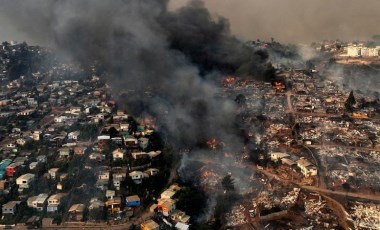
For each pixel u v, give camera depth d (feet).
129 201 331.16
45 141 452.35
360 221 306.35
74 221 311.68
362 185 365.81
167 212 321.52
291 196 350.02
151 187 360.07
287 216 322.14
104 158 399.24
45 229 304.09
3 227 306.76
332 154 440.45
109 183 355.77
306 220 313.32
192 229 312.91
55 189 348.79
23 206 324.80
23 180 351.46
